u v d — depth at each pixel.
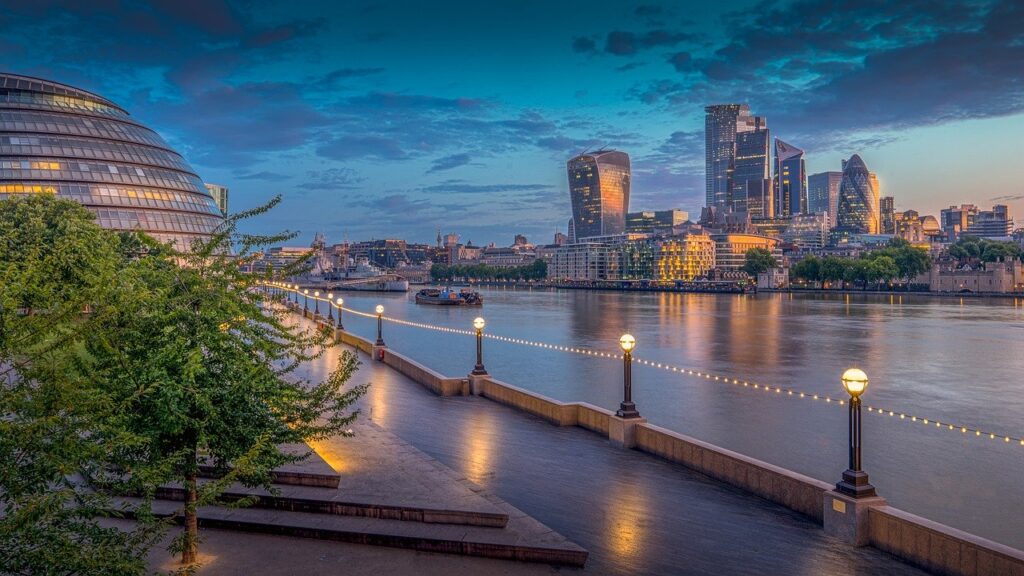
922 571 14.73
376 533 15.37
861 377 16.55
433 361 78.94
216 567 13.76
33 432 8.59
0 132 145.25
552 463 22.95
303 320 92.00
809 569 14.77
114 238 46.50
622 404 25.58
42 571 8.38
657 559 15.14
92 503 10.27
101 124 157.75
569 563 14.65
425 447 25.11
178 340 12.33
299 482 18.20
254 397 13.29
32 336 9.34
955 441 40.16
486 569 14.23
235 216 14.07
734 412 48.28
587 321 138.00
